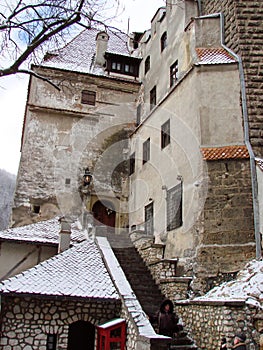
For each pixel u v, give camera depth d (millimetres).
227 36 16922
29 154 23000
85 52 27328
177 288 12875
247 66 15562
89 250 15547
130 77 26219
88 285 12977
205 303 10805
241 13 16406
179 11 20422
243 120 14852
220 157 14148
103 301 12367
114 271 13891
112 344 11633
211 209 13656
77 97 24672
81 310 12641
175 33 20625
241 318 9852
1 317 11914
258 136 14672
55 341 12297
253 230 13164
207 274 12891
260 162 13883
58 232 17781
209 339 10438
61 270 13648
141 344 10156
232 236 13211
